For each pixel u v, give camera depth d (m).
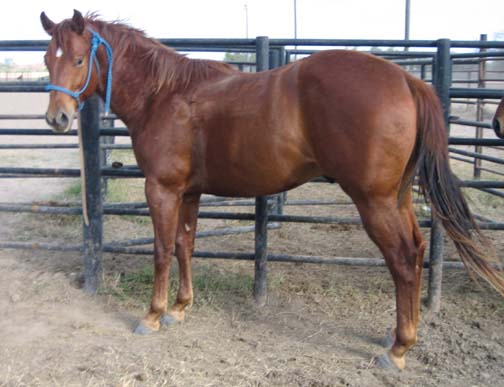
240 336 3.37
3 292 3.96
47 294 3.94
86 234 3.99
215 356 3.10
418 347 3.20
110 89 3.34
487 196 6.93
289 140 2.85
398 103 2.64
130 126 3.40
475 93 3.63
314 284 4.14
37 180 8.24
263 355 3.12
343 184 2.78
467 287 4.05
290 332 3.43
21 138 13.31
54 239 5.24
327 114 2.71
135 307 3.79
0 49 4.00
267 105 2.88
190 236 3.54
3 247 4.18
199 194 3.43
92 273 4.00
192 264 4.51
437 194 2.75
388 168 2.67
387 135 2.63
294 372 2.90
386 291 3.99
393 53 4.27
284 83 2.87
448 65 3.58
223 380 2.82
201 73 3.23
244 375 2.86
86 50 3.20
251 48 4.36
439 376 2.90
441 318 3.59
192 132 3.14
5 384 2.76
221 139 3.05
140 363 2.99
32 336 3.33
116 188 7.05
